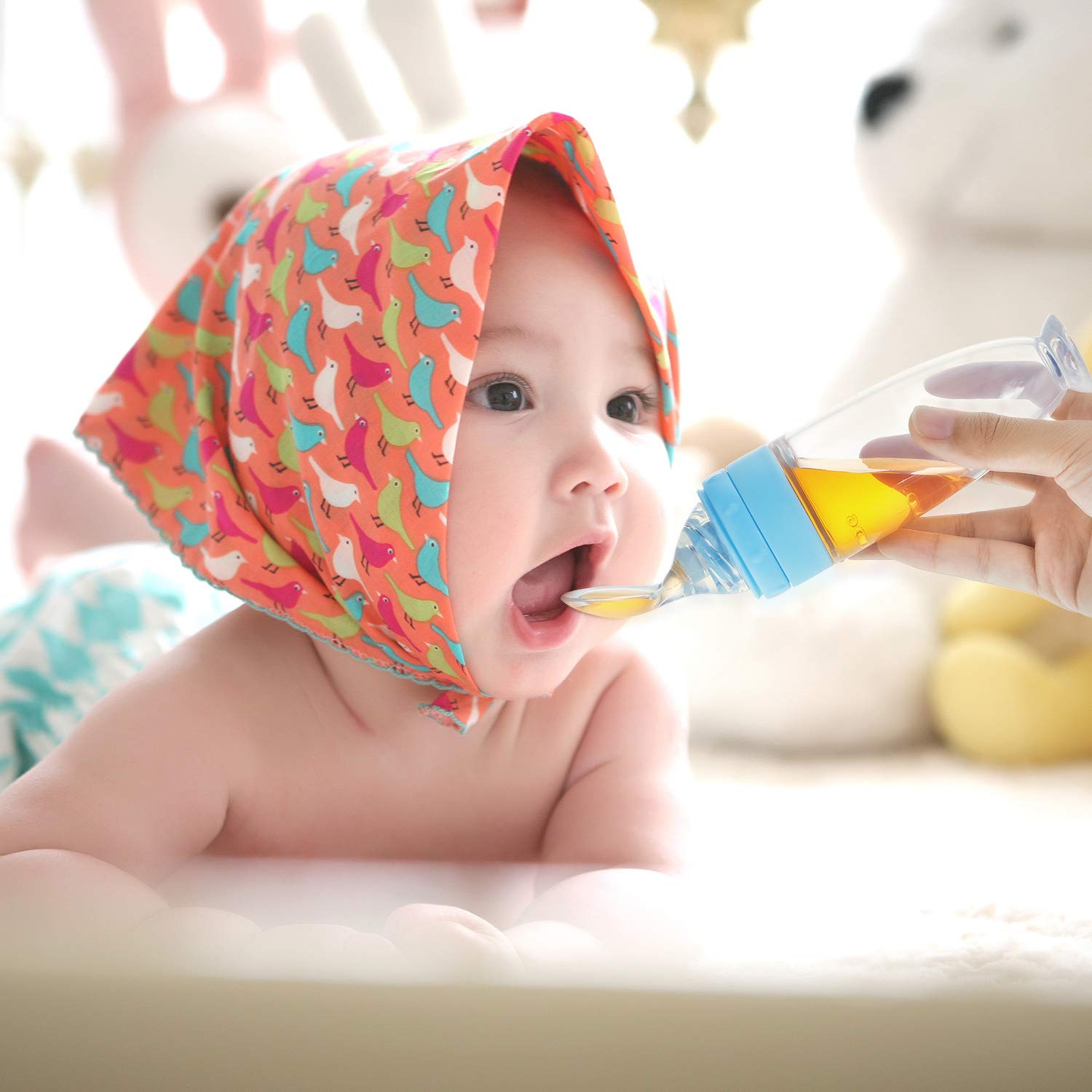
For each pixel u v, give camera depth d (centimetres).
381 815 90
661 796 91
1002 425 76
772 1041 42
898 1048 42
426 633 83
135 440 103
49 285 247
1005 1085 42
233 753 84
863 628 154
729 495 78
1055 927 69
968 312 170
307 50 193
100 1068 41
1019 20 168
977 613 152
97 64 236
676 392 97
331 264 87
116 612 113
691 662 157
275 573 91
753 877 90
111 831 76
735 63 223
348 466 85
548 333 84
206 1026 42
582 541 81
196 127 188
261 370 91
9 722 109
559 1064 41
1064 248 171
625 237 86
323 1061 41
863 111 176
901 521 80
